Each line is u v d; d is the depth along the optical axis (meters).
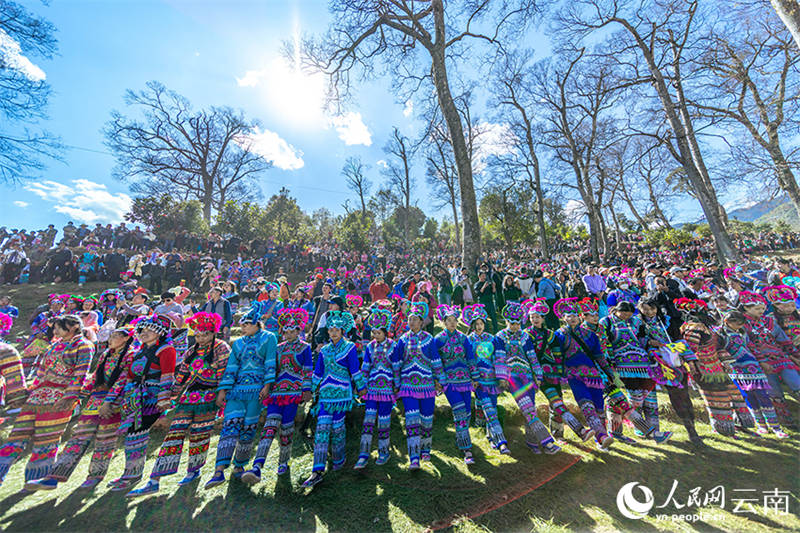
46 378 3.01
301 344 3.55
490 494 2.94
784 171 11.36
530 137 22.39
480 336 3.89
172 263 13.37
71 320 3.13
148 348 3.17
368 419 3.45
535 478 3.17
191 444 3.05
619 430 3.77
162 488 3.06
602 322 4.02
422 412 3.43
